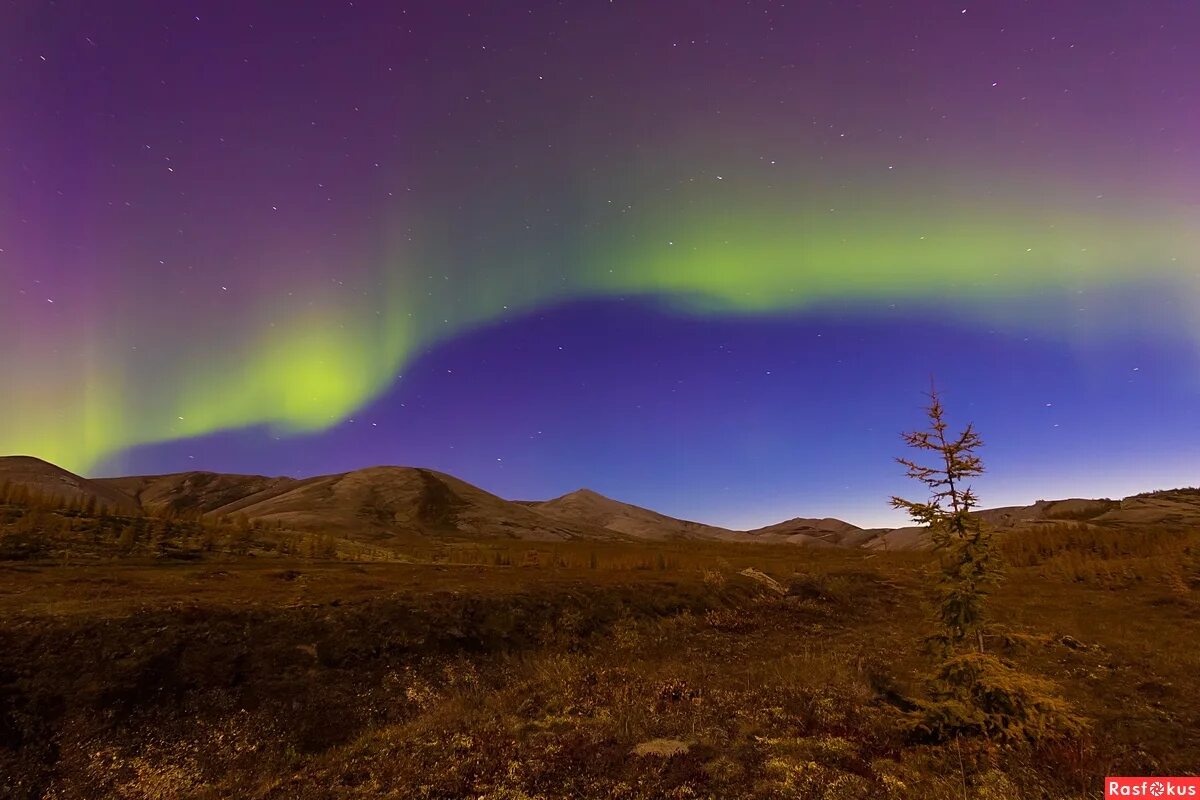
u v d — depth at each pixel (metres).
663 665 20.08
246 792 10.61
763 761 9.84
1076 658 18.77
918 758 10.03
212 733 13.24
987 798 8.32
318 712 14.88
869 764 9.77
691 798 8.58
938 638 11.95
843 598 36.44
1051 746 10.36
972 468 11.84
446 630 21.33
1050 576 46.56
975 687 11.16
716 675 17.50
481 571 38.25
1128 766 9.75
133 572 26.00
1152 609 30.27
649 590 32.44
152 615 17.03
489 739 11.45
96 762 11.79
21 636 14.70
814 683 15.52
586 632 25.25
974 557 11.58
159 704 13.82
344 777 10.25
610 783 9.11
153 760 12.09
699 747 10.48
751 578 40.16
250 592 22.23
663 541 134.00
